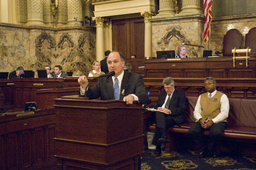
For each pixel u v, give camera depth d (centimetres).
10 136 350
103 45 1317
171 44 1069
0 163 338
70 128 241
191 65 697
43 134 395
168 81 480
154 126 481
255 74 630
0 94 674
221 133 432
